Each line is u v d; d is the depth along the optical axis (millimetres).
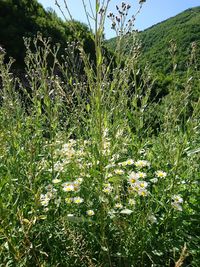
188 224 2984
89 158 3072
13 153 3053
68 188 2834
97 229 2789
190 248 2768
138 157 3293
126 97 3201
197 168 3352
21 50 14070
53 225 2727
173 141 3184
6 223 2381
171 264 2791
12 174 2975
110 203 2836
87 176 2963
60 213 3014
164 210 2990
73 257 2584
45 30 14500
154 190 3059
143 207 2912
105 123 2695
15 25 14555
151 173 3209
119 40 2967
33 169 2904
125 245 2691
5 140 3057
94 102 2750
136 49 3150
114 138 3008
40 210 2801
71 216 2473
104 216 2602
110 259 2633
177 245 2717
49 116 3391
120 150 3082
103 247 2488
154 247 2746
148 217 2703
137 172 3113
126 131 3523
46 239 2678
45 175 3234
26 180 2793
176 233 2881
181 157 2885
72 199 2809
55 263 2596
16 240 2568
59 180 2947
